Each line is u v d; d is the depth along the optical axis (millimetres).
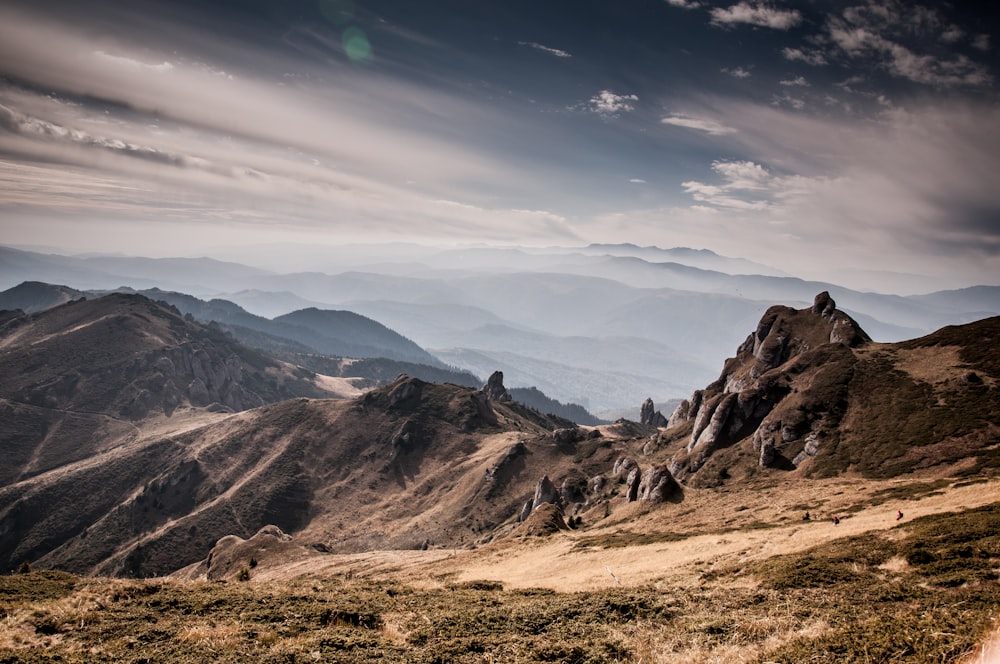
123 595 29203
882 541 32562
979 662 12164
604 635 22672
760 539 47688
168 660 20125
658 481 106938
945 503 44344
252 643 22359
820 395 130625
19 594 28031
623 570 47062
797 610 22062
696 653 19078
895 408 113562
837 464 105875
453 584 36875
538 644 21469
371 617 26234
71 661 19781
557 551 71125
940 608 18391
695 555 47125
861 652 14805
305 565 127750
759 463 125812
